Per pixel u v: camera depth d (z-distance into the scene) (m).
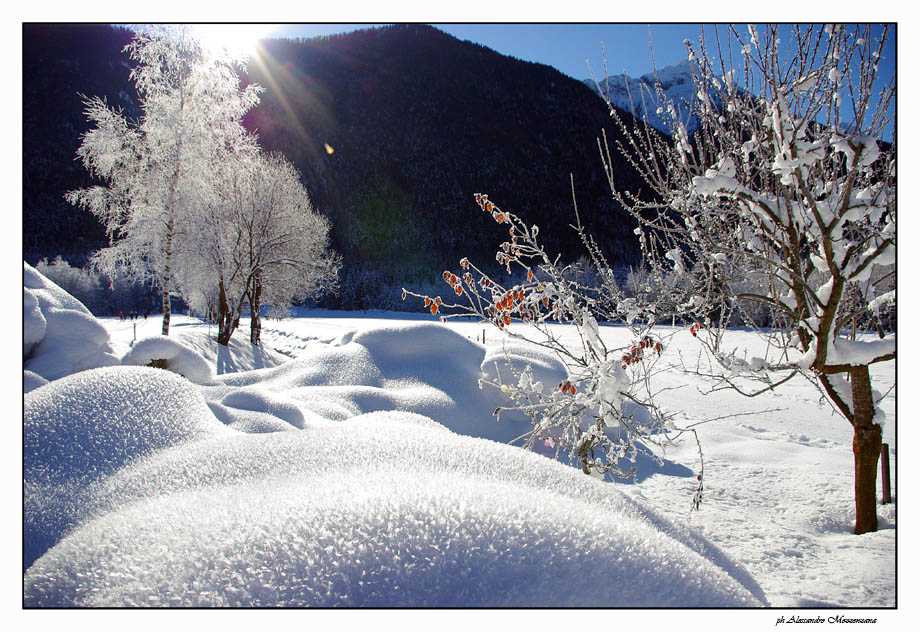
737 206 3.14
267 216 19.14
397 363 7.46
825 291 2.90
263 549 1.34
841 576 2.70
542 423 3.57
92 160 15.18
